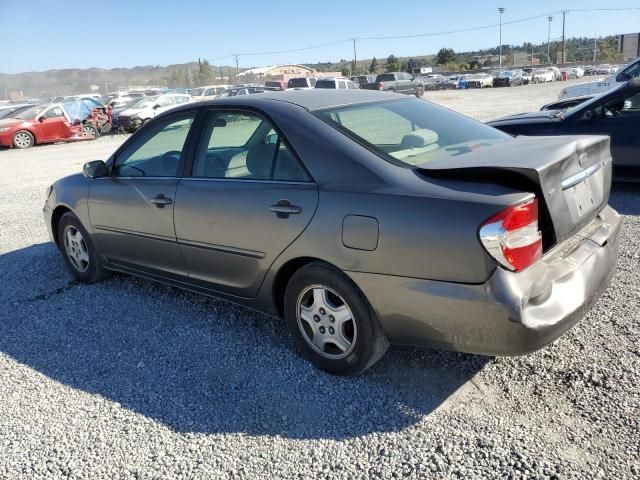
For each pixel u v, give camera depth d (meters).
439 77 63.44
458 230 2.56
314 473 2.49
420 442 2.63
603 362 3.13
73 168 13.45
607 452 2.46
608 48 117.44
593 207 3.11
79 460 2.67
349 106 3.54
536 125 7.38
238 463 2.59
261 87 30.94
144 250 4.20
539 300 2.66
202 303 4.41
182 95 26.03
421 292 2.70
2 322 4.29
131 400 3.14
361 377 3.21
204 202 3.58
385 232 2.75
